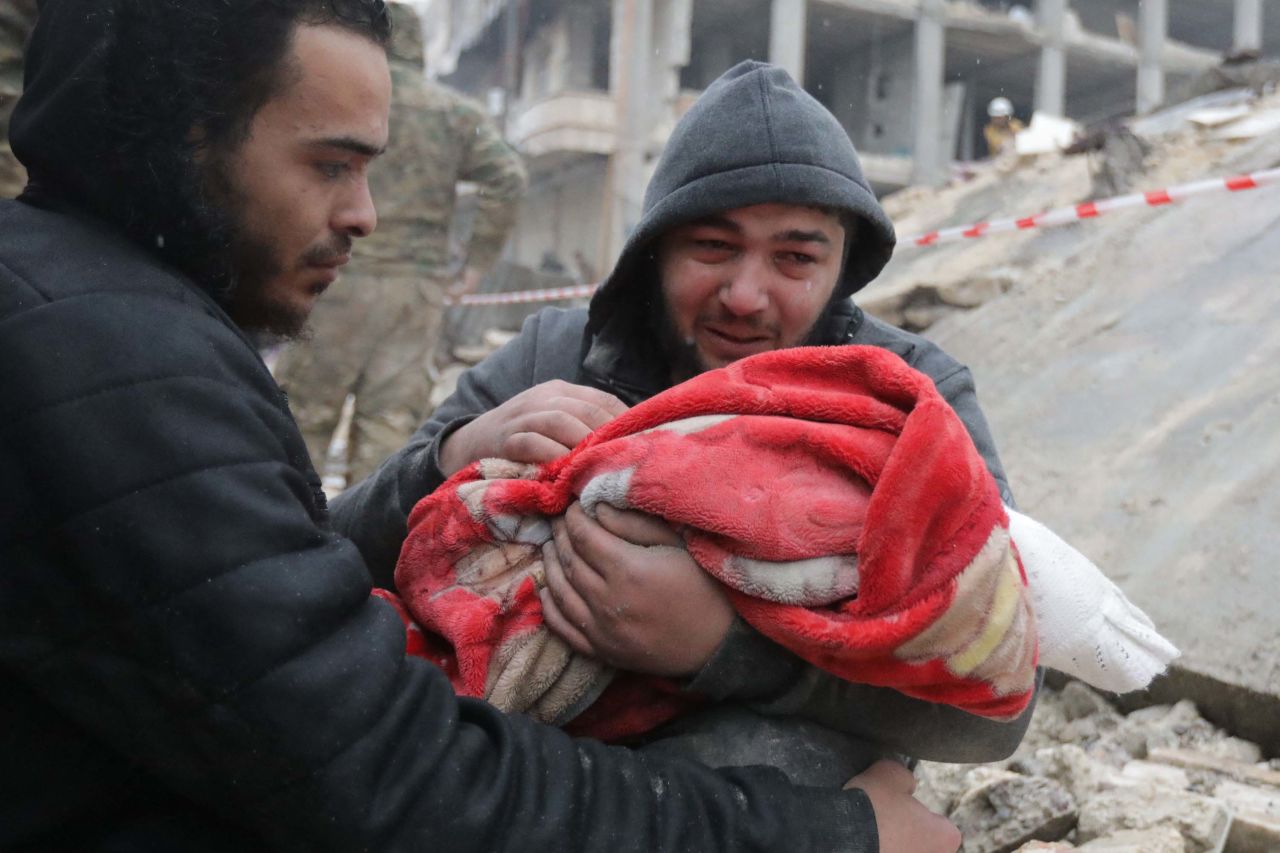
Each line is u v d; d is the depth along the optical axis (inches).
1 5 139.3
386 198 200.5
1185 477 136.9
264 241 44.0
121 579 36.6
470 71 1249.4
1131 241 229.1
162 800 40.9
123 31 40.9
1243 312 177.5
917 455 43.3
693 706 52.2
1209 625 108.2
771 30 1039.0
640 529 47.9
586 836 40.9
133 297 39.6
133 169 41.5
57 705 38.1
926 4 1085.8
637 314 75.3
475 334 504.1
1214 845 78.0
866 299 255.3
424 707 40.6
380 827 37.6
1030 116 1398.9
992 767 92.5
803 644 44.9
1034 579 51.1
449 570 54.3
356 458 207.3
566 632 49.5
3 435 37.5
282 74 41.6
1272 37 1427.2
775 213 65.4
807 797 46.0
